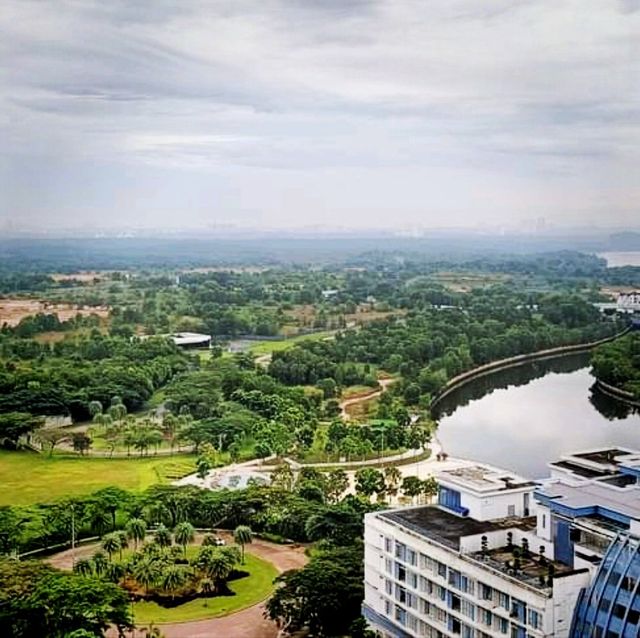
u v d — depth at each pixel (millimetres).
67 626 197125
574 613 161375
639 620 151125
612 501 178625
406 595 195000
